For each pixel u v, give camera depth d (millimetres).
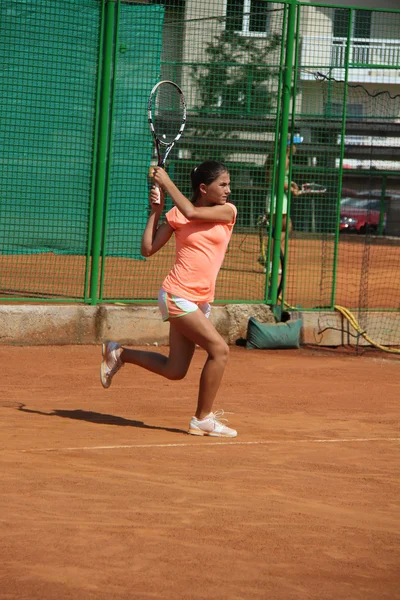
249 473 8445
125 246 17500
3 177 17172
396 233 46562
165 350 15812
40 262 19594
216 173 9570
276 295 17109
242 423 10703
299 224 24703
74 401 11602
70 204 16875
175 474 8289
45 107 16797
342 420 11133
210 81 18484
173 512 7160
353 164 43938
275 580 5840
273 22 18266
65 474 8117
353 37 32719
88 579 5707
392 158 39969
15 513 6957
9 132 16969
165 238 9742
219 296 18516
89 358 14766
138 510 7172
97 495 7523
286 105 16969
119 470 8328
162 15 19078
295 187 19297
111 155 16125
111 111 16094
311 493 7895
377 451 9562
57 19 16938
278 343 16438
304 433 10305
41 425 10094
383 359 16297
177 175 19016
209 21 20141
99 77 16000
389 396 12914
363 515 7336
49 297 16625
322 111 21812
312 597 5594
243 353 16016
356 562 6246
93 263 16141
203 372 9812
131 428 10172
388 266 30656
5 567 5840
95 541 6410
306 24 23812
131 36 18516
